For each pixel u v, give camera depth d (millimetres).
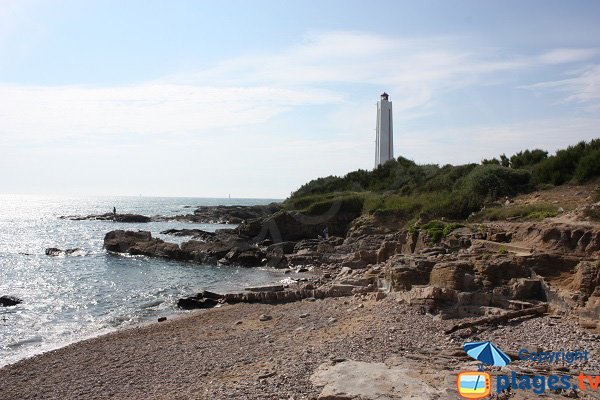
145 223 97500
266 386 11305
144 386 13766
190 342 18641
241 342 17719
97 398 13227
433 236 26484
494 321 15422
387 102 66438
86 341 19859
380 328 16328
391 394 9602
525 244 19859
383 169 61719
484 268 18141
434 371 10953
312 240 48094
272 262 42750
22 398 13750
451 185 43812
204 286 33562
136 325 23094
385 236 39562
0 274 37750
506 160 46250
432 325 16078
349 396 9617
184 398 11773
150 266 42906
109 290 31984
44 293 30766
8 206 188375
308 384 10953
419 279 20344
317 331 17859
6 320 23891
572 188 31906
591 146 34844
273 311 23609
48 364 16844
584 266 15531
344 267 33812
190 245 48344
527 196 33281
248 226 53875
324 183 67250
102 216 105812
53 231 77188
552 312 15562
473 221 30234
